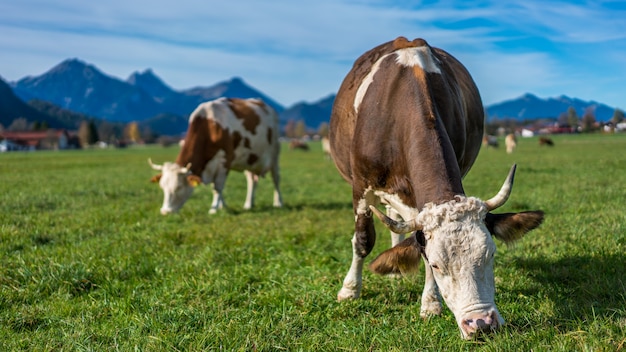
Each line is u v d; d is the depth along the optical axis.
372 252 7.12
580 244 6.46
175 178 11.62
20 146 125.62
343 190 16.11
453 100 5.04
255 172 12.82
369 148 4.93
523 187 13.95
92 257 6.83
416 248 4.09
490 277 3.73
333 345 4.15
